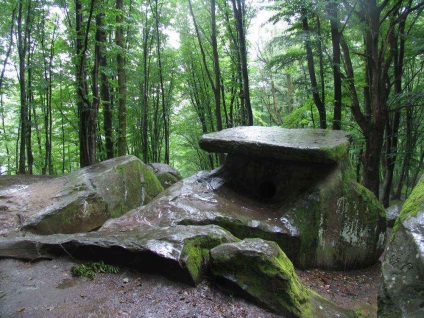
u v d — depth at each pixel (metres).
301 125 14.46
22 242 3.45
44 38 9.91
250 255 2.72
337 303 3.70
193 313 2.49
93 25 6.39
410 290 1.97
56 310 2.49
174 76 13.59
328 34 8.03
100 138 9.82
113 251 3.14
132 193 6.04
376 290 4.26
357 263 4.87
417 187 2.68
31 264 3.25
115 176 5.83
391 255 2.25
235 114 14.59
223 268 2.78
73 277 3.01
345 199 4.84
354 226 4.84
